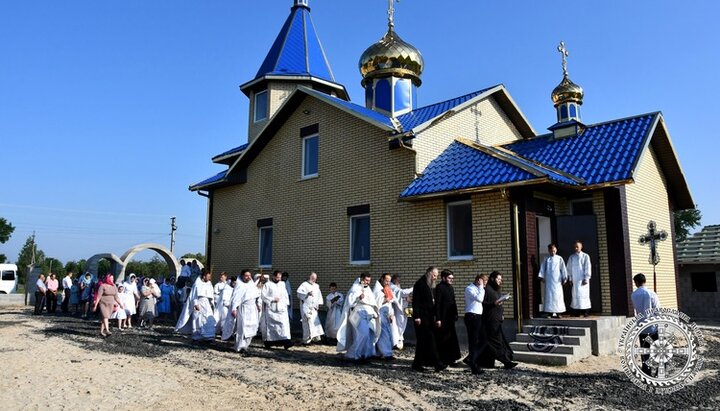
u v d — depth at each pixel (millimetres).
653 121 14453
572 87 16672
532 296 12156
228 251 20703
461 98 18203
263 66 23891
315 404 7184
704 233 24703
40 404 7121
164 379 8828
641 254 14211
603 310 12797
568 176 13047
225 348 13016
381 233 15320
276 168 19125
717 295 23188
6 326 17797
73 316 23156
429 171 14578
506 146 16938
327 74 23984
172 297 21969
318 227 17219
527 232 12336
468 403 7301
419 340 9984
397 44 20375
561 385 8469
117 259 28359
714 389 8211
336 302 14531
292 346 13578
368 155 16000
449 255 13820
